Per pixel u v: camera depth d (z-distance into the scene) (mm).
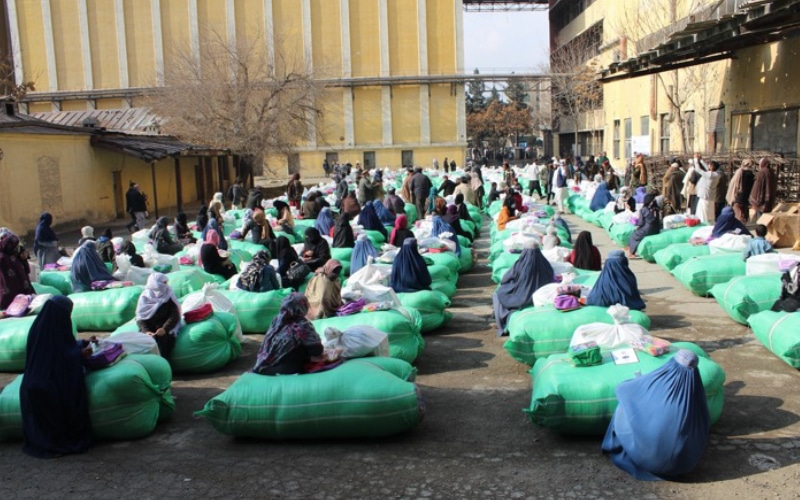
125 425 6438
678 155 23828
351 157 55719
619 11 38219
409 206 21766
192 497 5410
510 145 83438
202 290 9328
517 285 9477
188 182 37812
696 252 12250
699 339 8898
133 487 5598
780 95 20281
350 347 6957
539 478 5469
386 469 5746
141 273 12047
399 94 55562
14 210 23031
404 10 54469
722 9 21688
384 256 11859
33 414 6203
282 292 10336
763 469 5438
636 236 14773
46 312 6293
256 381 6328
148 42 54094
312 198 19609
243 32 53844
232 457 6078
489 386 7613
